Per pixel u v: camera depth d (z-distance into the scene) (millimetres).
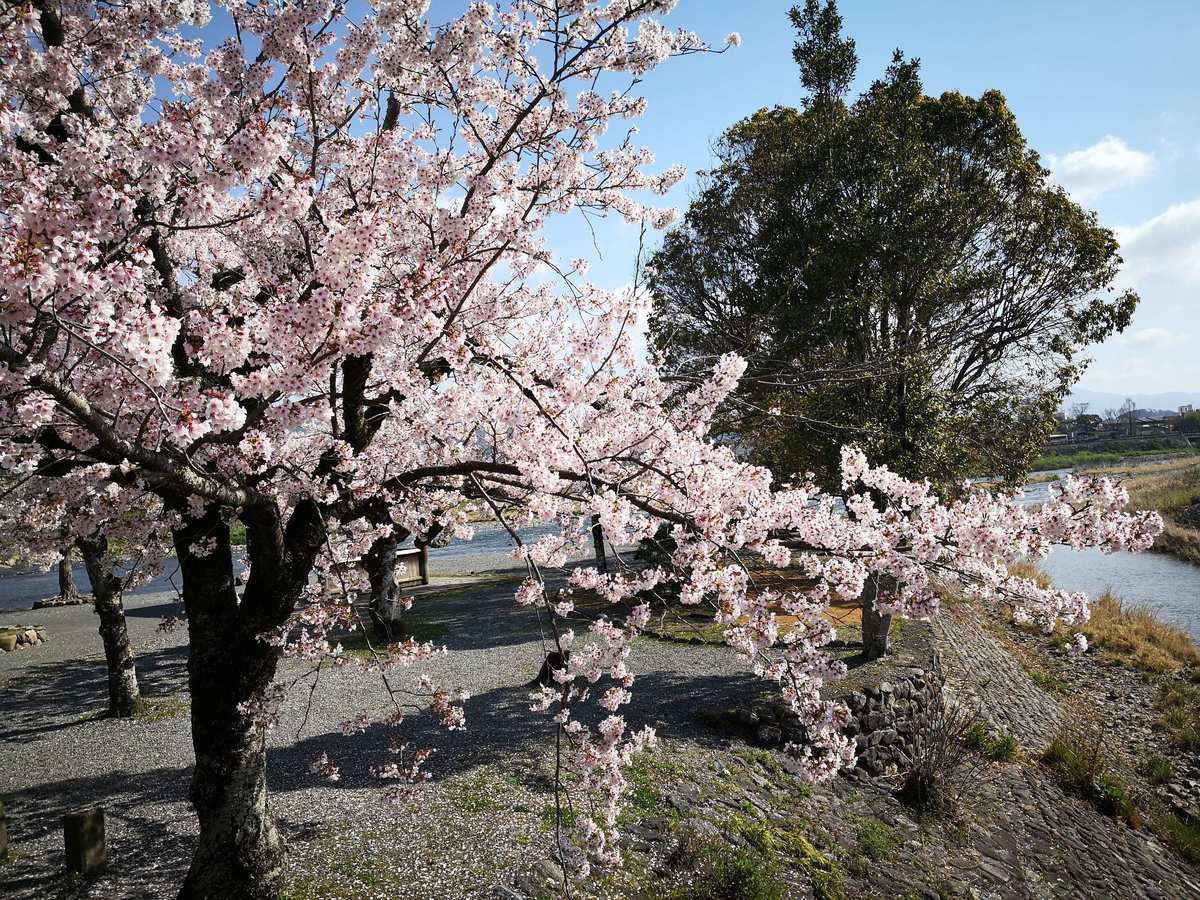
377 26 4285
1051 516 3889
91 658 15055
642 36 4633
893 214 14656
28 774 8484
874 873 7223
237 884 5188
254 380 3061
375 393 5891
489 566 30578
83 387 3805
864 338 15594
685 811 7277
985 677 13898
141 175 3283
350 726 6383
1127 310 16906
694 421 5121
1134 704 15133
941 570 4148
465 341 4277
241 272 5785
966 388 17641
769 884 6242
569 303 6641
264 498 4598
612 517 3820
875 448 12906
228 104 3883
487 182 4984
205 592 5371
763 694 10453
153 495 5473
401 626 15828
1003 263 17812
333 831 6531
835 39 18578
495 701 10680
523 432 4355
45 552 5648
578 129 5223
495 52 5164
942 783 9047
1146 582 25859
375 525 7098
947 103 17781
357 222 2938
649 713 10031
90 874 5965
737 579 4297
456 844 6332
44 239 2572
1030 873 8086
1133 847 9547
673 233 18688
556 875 5977
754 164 19062
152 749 9289
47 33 4801
